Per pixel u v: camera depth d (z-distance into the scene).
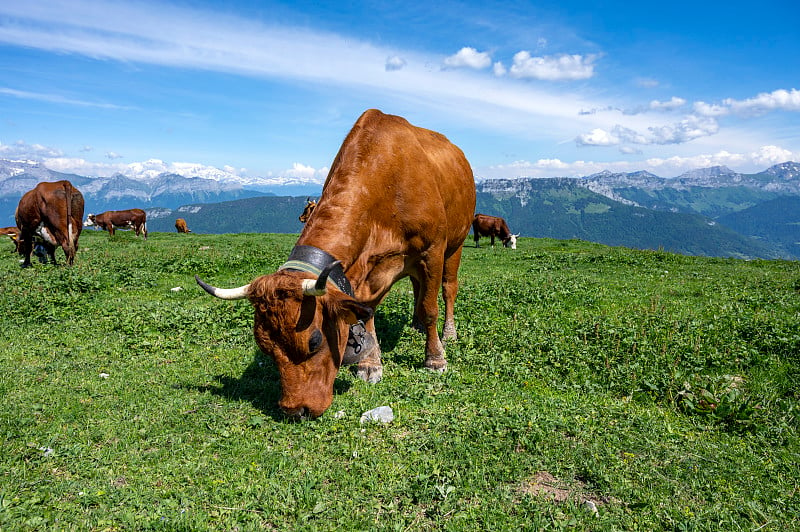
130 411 5.89
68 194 17.39
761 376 7.28
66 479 4.42
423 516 4.12
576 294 13.00
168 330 9.66
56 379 6.99
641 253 25.20
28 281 13.70
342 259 5.67
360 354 5.93
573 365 7.82
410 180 6.64
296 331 4.90
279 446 5.14
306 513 4.07
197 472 4.62
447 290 9.05
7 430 5.25
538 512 4.10
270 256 21.38
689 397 6.49
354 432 5.40
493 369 7.61
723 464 4.94
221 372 7.43
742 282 15.82
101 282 14.04
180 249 25.30
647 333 9.13
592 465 4.83
